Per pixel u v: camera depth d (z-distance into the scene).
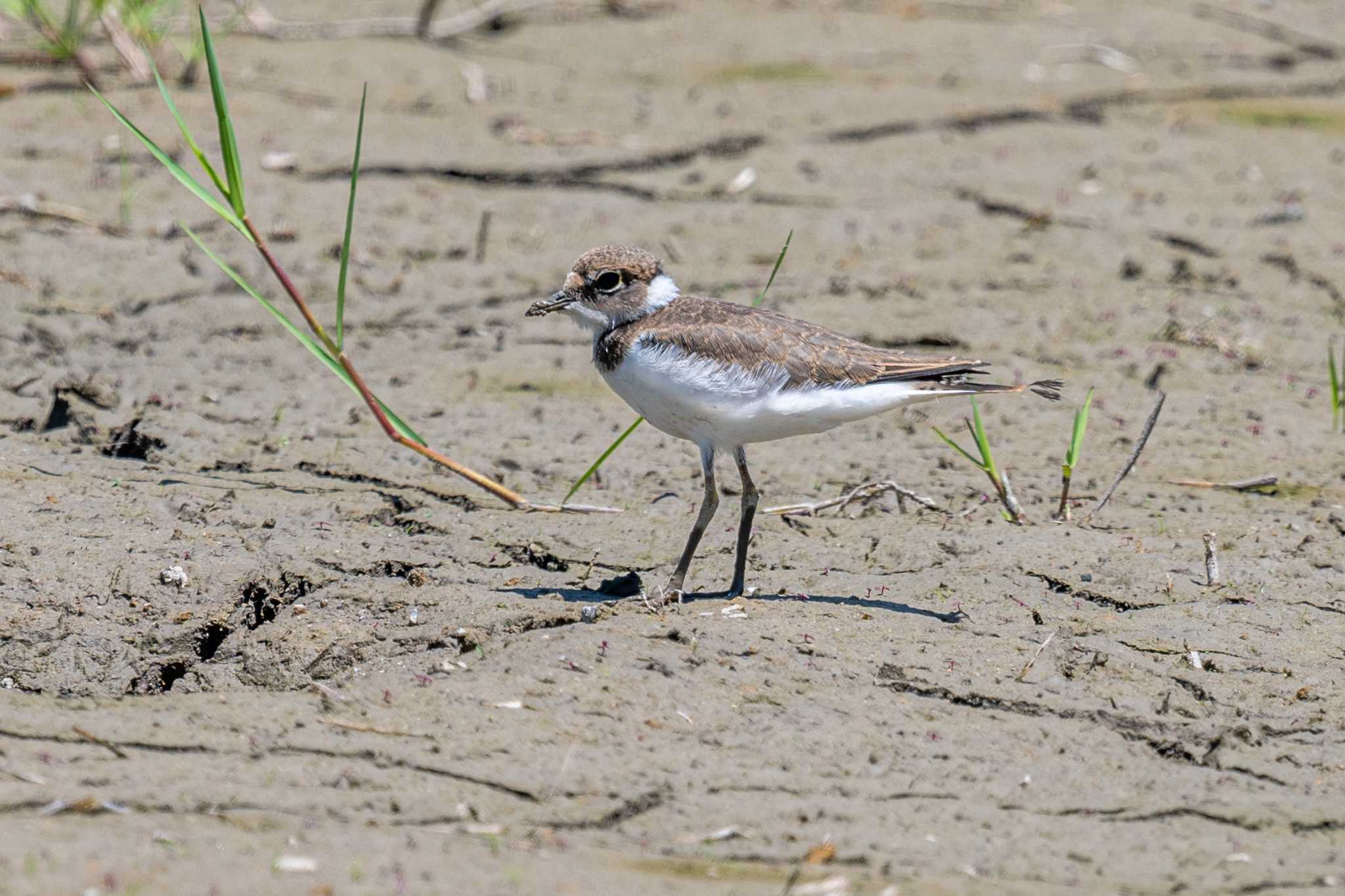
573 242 16.58
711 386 9.27
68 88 19.30
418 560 10.12
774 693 8.48
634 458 12.11
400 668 8.82
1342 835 7.46
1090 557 10.27
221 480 11.33
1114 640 9.26
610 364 9.63
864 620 9.34
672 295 9.88
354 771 7.59
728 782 7.66
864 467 12.03
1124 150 19.73
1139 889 6.89
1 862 6.41
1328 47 24.27
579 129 19.53
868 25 24.64
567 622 9.23
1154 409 11.52
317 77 20.58
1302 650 9.22
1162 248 16.81
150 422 12.28
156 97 19.20
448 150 18.59
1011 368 13.98
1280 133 20.61
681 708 8.28
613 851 7.02
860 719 8.29
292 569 9.87
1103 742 8.23
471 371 13.77
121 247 15.62
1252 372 14.06
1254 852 7.27
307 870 6.56
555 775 7.62
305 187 17.36
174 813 7.09
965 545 10.43
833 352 9.41
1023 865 7.06
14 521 10.20
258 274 15.33
